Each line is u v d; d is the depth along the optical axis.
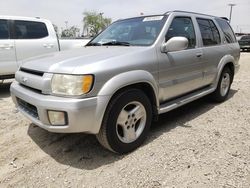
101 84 2.94
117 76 3.07
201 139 3.74
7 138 3.91
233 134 3.91
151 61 3.54
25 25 6.90
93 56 3.24
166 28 3.93
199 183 2.73
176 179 2.81
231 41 5.91
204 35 4.86
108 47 3.87
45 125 2.98
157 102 3.70
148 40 3.82
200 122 4.43
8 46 6.51
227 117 4.67
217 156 3.25
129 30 4.25
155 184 2.73
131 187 2.70
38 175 2.96
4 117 4.83
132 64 3.28
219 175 2.86
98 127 2.98
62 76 2.87
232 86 7.38
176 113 4.92
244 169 2.96
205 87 5.12
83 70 2.86
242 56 18.64
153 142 3.66
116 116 3.12
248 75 9.45
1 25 6.52
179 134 3.92
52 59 3.29
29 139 3.86
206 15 5.18
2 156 3.38
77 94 2.82
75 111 2.77
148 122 3.58
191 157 3.23
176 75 4.02
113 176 2.89
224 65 5.36
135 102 3.35
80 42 7.94
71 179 2.87
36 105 2.98
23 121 4.59
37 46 7.00
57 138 3.86
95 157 3.31
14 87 3.57
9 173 3.01
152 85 3.53
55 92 2.90
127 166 3.08
